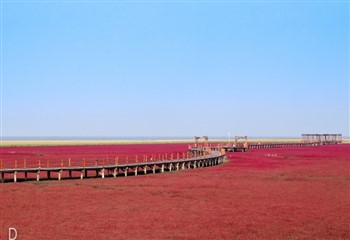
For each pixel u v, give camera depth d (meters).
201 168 60.25
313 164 66.38
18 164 61.00
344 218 26.47
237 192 36.41
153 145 157.25
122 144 169.62
